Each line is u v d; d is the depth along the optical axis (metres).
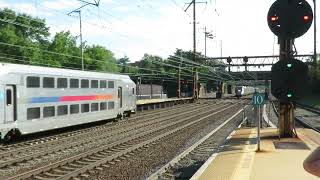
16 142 23.70
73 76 28.73
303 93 18.30
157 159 18.12
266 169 13.02
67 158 16.94
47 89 25.61
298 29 19.12
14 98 22.72
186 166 16.31
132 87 41.69
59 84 26.95
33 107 24.22
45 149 20.53
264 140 20.58
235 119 40.06
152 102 60.84
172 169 15.62
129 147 20.69
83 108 30.11
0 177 14.12
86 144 22.48
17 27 91.19
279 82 18.33
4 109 21.80
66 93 27.77
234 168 13.29
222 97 118.38
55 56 93.19
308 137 21.64
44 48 92.62
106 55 109.94
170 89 109.69
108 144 21.41
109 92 34.84
